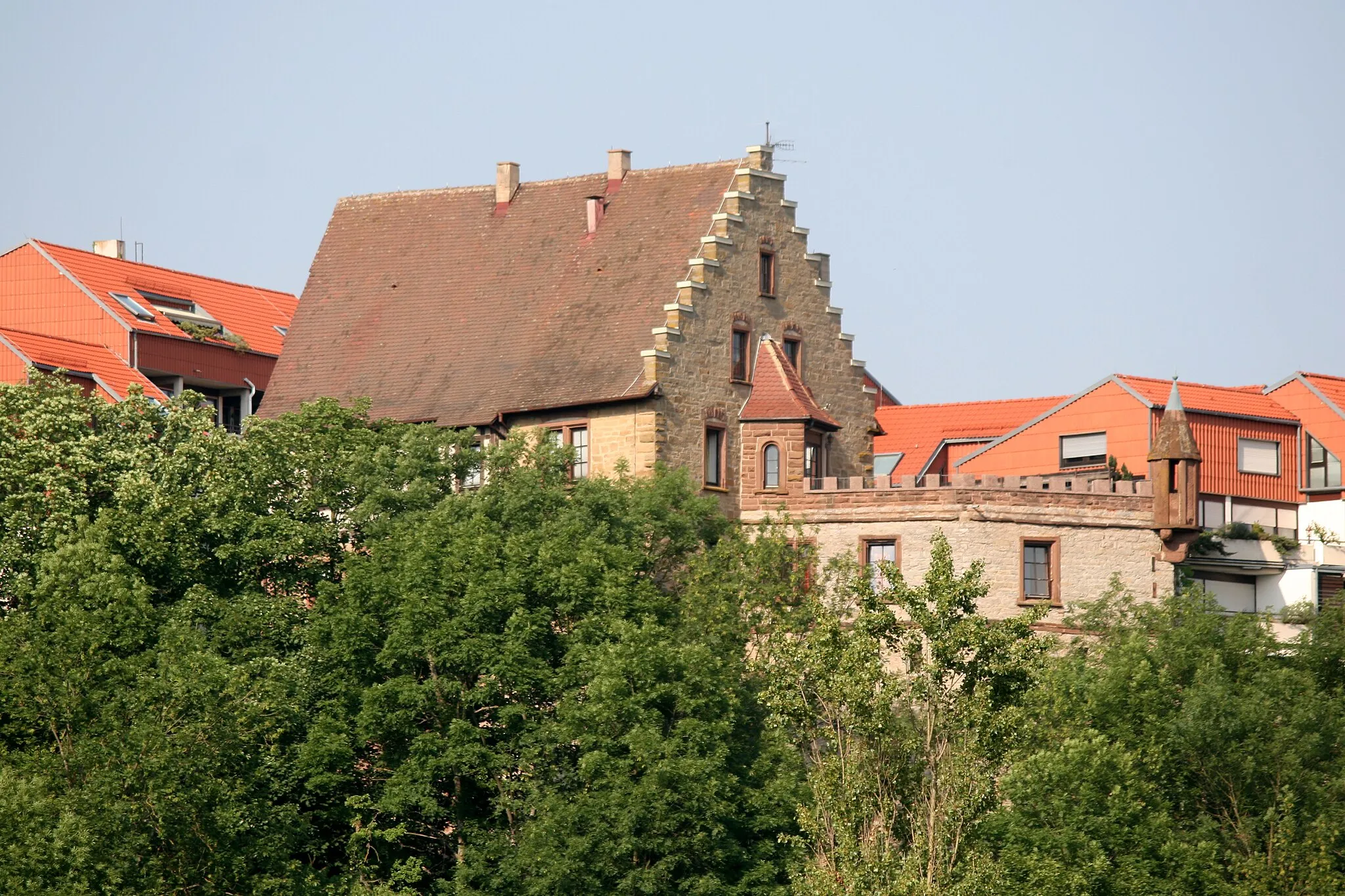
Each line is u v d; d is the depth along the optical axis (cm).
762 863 19250
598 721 19512
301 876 18762
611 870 19000
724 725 19550
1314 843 19350
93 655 18725
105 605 19400
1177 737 19912
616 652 19675
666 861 18925
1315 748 19975
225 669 18712
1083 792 19350
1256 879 19125
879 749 17562
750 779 19862
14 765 18188
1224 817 19812
